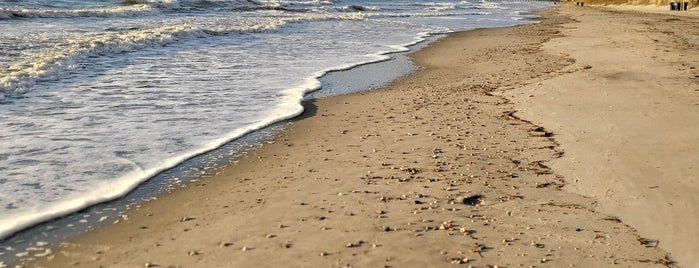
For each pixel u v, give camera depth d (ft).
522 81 42.32
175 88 38.75
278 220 17.53
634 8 199.62
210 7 135.85
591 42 68.59
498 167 22.74
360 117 31.99
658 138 25.26
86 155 23.81
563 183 20.70
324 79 44.73
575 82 39.22
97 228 17.01
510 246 15.57
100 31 74.74
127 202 19.15
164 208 18.67
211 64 50.06
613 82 38.58
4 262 14.75
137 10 109.19
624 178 20.66
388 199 19.29
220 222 17.44
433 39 79.71
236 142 26.73
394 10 162.81
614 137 25.80
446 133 28.09
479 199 19.30
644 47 60.23
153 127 28.66
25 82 37.73
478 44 72.74
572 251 15.24
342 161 23.84
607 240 15.90
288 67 49.75
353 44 70.28
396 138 27.35
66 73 42.63
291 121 31.09
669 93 34.53
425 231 16.60
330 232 16.56
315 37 77.25
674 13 151.53
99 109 31.99
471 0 284.41
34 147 24.66
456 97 37.11
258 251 15.33
